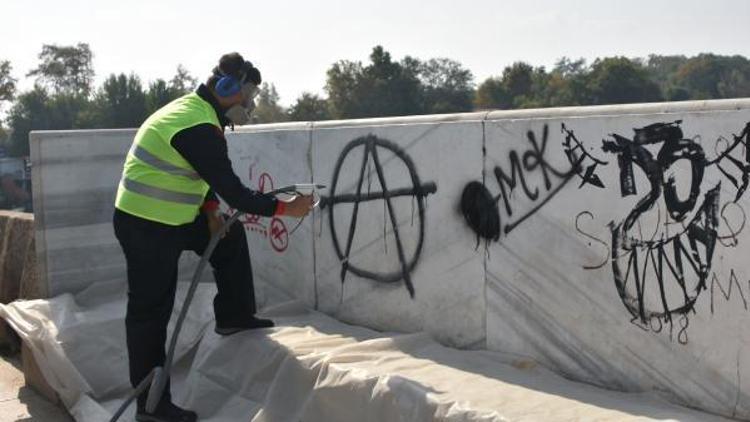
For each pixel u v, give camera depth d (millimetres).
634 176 2963
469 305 3650
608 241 3072
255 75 3695
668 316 2912
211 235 3891
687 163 2799
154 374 3506
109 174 5238
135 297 3662
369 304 4180
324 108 108438
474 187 3570
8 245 5930
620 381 3082
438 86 124688
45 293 5027
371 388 3098
